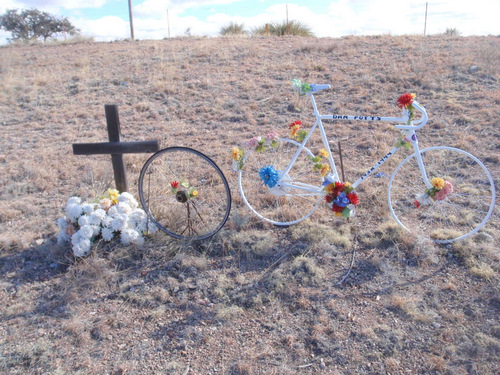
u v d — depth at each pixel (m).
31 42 15.09
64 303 3.24
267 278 3.42
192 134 6.68
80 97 8.47
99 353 2.77
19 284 3.46
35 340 2.88
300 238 3.94
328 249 3.72
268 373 2.58
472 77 8.14
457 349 2.67
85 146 4.09
